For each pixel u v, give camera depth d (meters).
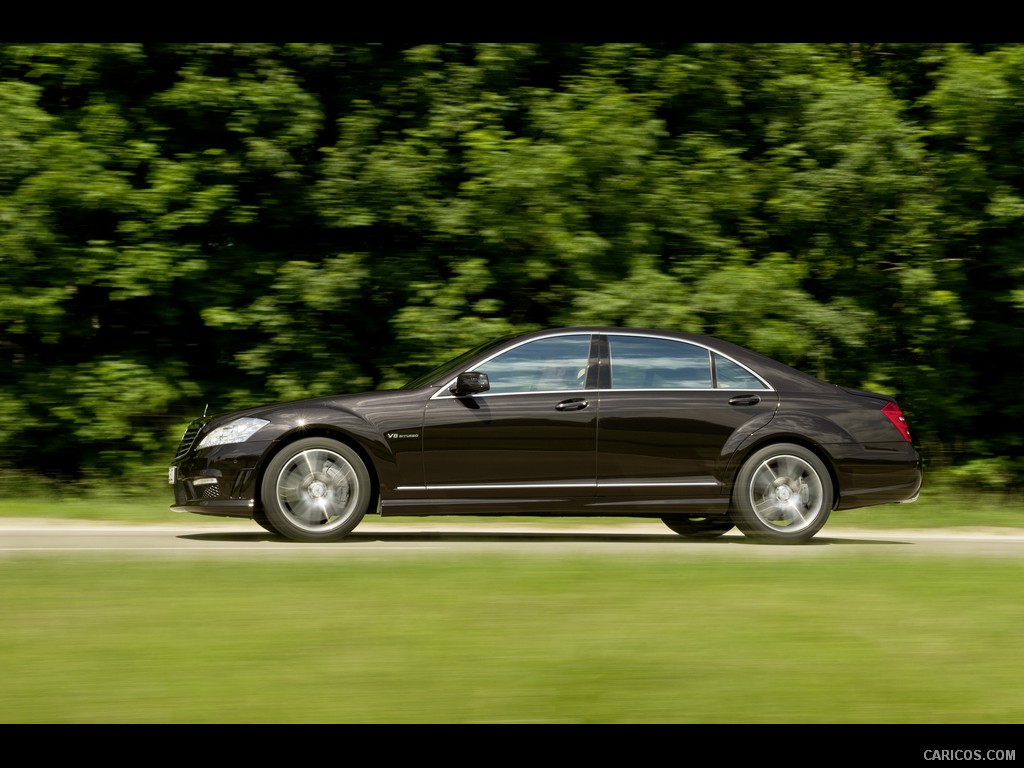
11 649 9.30
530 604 11.35
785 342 26.77
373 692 8.20
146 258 26.16
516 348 18.78
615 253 26.84
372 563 13.97
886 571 13.66
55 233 26.14
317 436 18.11
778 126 28.33
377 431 18.06
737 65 28.14
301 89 26.97
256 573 13.10
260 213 27.42
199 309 26.97
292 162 26.56
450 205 26.78
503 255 27.20
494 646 9.55
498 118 27.03
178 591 11.89
